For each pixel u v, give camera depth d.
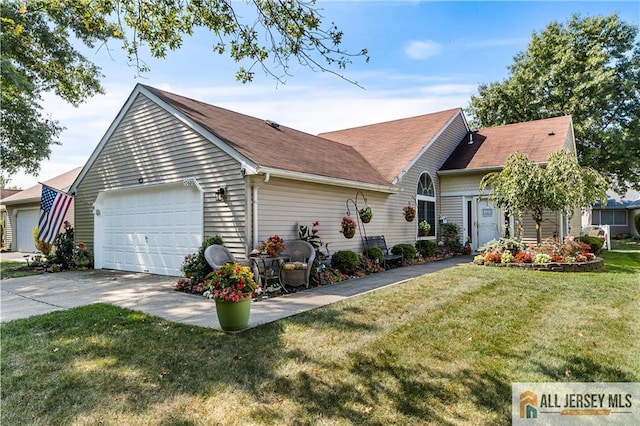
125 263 10.92
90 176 12.05
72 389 3.31
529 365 3.79
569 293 6.66
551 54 21.55
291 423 2.85
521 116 22.45
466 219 14.32
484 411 3.02
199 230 8.78
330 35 4.43
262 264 7.57
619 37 20.42
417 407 3.07
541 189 9.80
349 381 3.44
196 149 8.85
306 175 8.39
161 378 3.50
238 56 5.05
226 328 4.69
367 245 10.82
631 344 4.31
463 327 4.85
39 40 11.23
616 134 19.66
